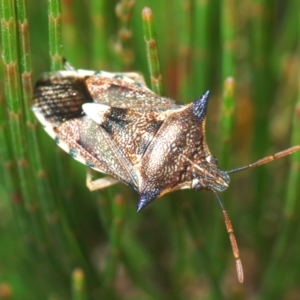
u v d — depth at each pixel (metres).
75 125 0.06
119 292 0.08
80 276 0.06
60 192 0.06
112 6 0.07
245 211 0.07
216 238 0.07
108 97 0.06
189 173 0.06
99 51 0.07
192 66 0.07
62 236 0.06
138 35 0.07
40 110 0.06
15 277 0.07
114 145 0.06
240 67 0.08
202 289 0.08
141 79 0.06
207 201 0.07
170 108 0.06
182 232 0.07
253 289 0.08
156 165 0.06
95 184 0.06
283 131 0.08
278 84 0.08
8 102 0.06
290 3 0.08
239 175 0.08
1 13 0.06
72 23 0.07
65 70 0.06
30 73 0.06
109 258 0.06
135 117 0.06
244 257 0.08
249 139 0.07
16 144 0.06
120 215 0.06
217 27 0.07
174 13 0.07
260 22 0.07
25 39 0.06
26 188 0.06
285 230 0.07
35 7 0.08
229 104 0.06
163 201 0.07
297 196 0.06
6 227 0.08
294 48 0.08
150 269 0.08
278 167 0.08
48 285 0.07
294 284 0.07
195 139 0.06
